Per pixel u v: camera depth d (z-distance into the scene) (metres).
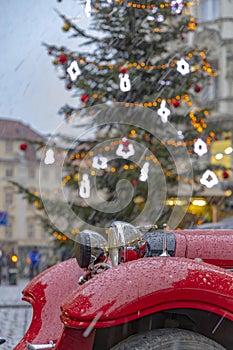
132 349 3.33
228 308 3.30
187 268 3.37
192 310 3.41
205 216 9.84
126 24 8.32
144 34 8.45
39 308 4.42
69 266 4.64
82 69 8.58
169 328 3.45
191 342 3.36
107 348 3.53
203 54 8.90
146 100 8.06
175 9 7.84
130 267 3.39
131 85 8.23
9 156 68.06
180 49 8.86
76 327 3.25
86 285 3.38
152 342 3.34
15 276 24.38
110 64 8.60
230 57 24.16
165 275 3.31
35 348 4.00
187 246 4.03
